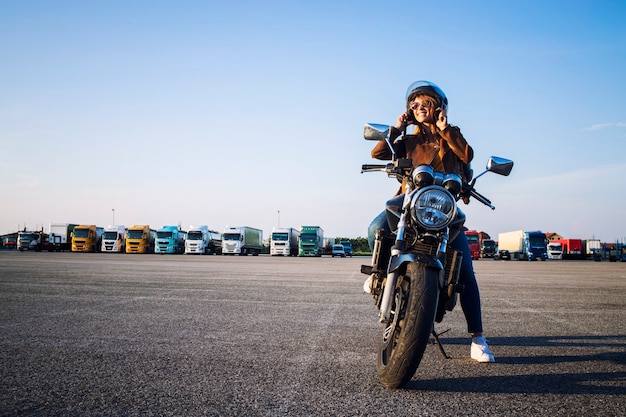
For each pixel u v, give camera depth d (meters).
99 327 4.86
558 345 4.39
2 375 3.11
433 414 2.49
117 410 2.48
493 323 5.64
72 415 2.40
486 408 2.59
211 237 53.88
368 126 3.39
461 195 3.53
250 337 4.47
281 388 2.90
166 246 49.81
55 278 10.87
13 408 2.49
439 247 2.98
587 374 3.35
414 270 2.87
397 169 3.33
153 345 4.07
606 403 2.71
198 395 2.75
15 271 13.22
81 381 2.99
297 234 60.41
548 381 3.15
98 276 11.74
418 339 2.72
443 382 3.10
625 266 30.86
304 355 3.79
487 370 3.43
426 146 3.59
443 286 3.01
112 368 3.32
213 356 3.71
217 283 10.35
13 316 5.50
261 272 15.13
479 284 11.79
